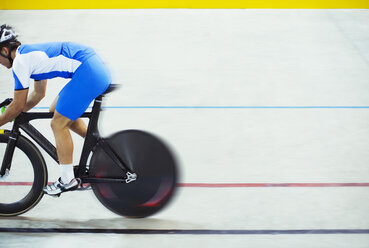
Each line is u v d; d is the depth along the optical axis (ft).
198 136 31.04
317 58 43.01
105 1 56.70
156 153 22.58
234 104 35.22
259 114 33.78
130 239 21.79
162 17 52.70
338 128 31.99
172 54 43.75
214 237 21.85
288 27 50.11
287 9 55.21
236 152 29.30
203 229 22.53
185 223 23.06
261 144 30.14
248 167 27.78
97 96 21.77
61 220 23.44
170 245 21.25
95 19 51.88
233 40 46.91
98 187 23.08
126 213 23.32
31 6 55.47
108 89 22.00
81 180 22.67
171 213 23.91
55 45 21.38
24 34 47.57
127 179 22.56
